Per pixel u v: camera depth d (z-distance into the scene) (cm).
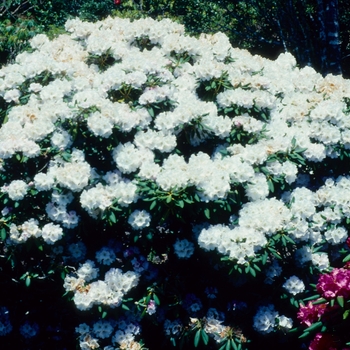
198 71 401
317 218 385
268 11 927
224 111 391
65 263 372
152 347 389
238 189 371
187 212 356
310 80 464
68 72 407
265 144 380
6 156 346
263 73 444
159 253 388
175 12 977
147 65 392
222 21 988
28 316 405
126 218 360
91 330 372
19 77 394
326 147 402
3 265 396
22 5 1130
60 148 356
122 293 358
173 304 370
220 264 372
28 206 355
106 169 383
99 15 1130
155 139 366
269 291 388
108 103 365
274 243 353
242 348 375
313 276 396
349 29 961
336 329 297
